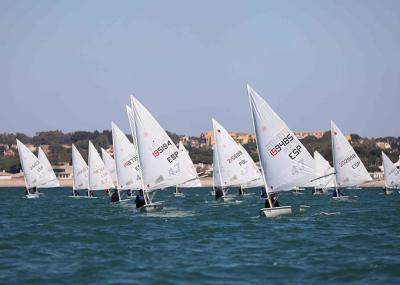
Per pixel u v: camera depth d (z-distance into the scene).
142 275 98.75
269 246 126.06
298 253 117.00
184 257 114.12
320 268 102.31
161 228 162.00
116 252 120.81
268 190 170.62
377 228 155.62
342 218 182.50
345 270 100.06
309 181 168.75
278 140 168.25
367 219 180.00
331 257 111.94
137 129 192.25
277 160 168.50
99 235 148.50
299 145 168.38
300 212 183.75
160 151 193.12
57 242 138.25
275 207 178.38
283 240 133.88
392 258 109.81
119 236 145.88
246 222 172.12
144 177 193.88
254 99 168.00
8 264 110.12
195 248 124.88
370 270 99.62
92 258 114.81
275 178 169.38
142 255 116.88
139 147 192.75
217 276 97.62
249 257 113.38
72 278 97.69
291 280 94.81
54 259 114.75
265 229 154.12
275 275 98.06
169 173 193.50
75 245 132.88
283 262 107.69
